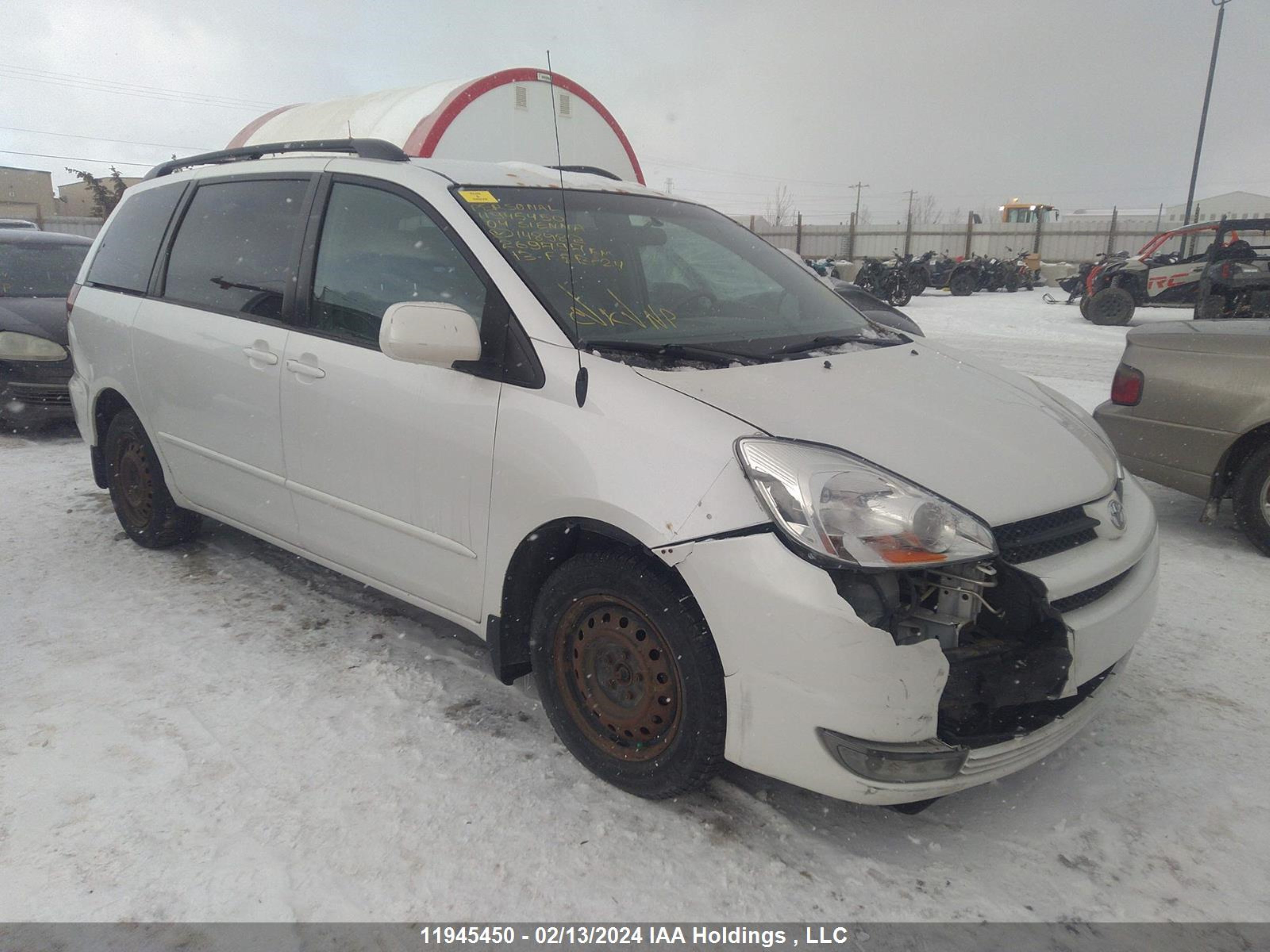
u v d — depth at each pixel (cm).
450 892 219
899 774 211
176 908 212
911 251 3297
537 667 269
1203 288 1259
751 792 259
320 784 259
